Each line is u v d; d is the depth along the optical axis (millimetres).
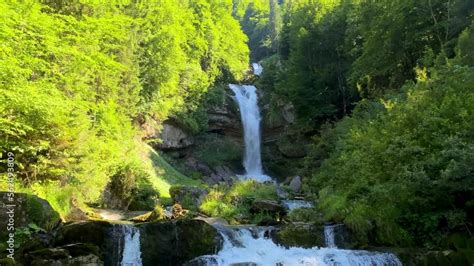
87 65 14391
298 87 31859
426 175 9711
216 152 32906
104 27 14531
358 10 28000
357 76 26578
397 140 11016
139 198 18156
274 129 35562
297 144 32469
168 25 28719
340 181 15094
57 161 13016
